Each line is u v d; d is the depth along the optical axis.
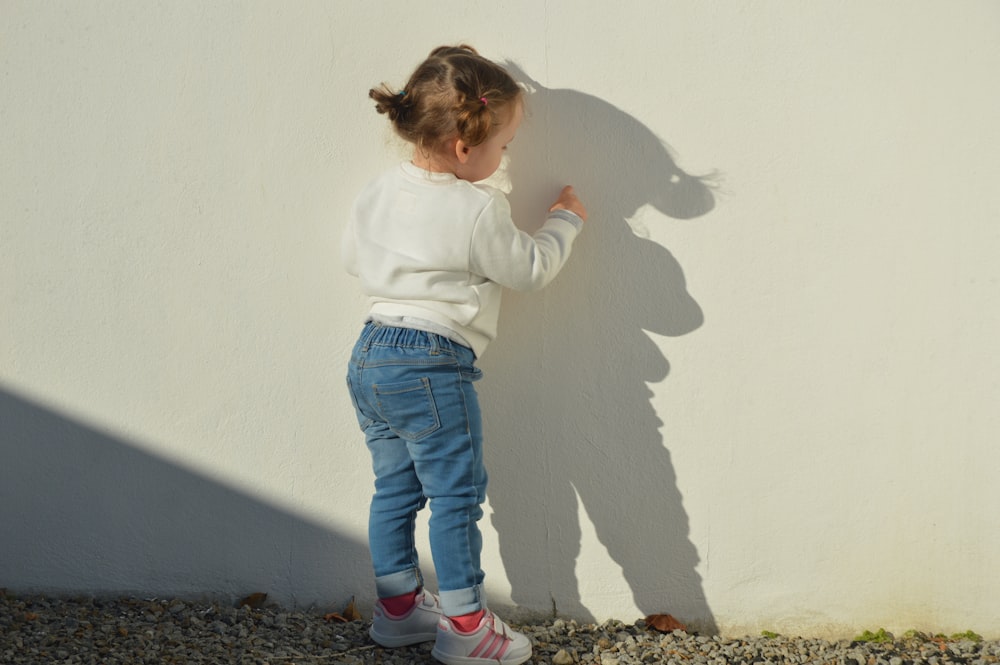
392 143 2.48
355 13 2.45
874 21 2.38
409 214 2.23
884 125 2.41
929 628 2.60
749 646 2.55
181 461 2.65
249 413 2.62
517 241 2.22
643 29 2.41
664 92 2.43
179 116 2.50
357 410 2.40
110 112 2.50
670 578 2.63
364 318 2.55
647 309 2.52
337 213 2.52
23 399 2.62
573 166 2.47
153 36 2.47
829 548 2.59
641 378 2.55
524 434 2.59
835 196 2.45
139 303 2.58
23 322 2.59
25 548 2.69
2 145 2.51
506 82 2.19
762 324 2.51
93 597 2.70
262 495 2.66
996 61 2.37
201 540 2.68
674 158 2.45
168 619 2.60
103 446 2.64
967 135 2.40
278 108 2.49
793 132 2.43
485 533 2.64
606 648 2.52
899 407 2.52
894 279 2.47
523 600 2.67
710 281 2.50
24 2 2.46
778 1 2.38
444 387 2.23
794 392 2.53
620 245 2.50
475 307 2.24
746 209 2.47
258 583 2.69
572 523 2.62
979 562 2.57
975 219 2.44
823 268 2.48
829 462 2.55
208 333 2.59
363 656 2.44
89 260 2.56
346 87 2.47
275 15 2.46
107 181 2.53
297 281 2.56
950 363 2.49
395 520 2.42
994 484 2.53
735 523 2.59
